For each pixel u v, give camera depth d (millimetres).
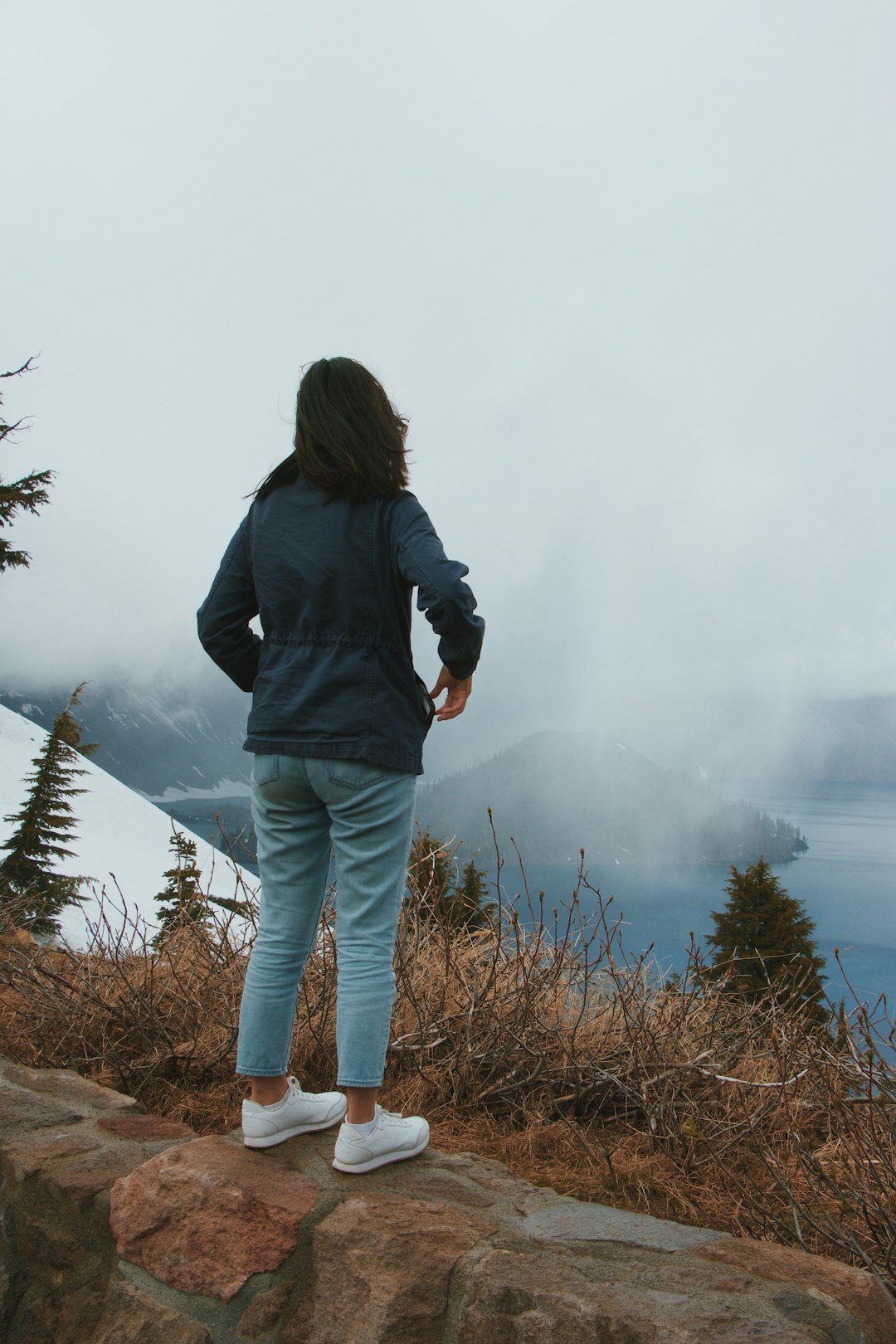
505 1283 1554
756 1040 3176
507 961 3301
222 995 3311
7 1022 3562
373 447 1904
